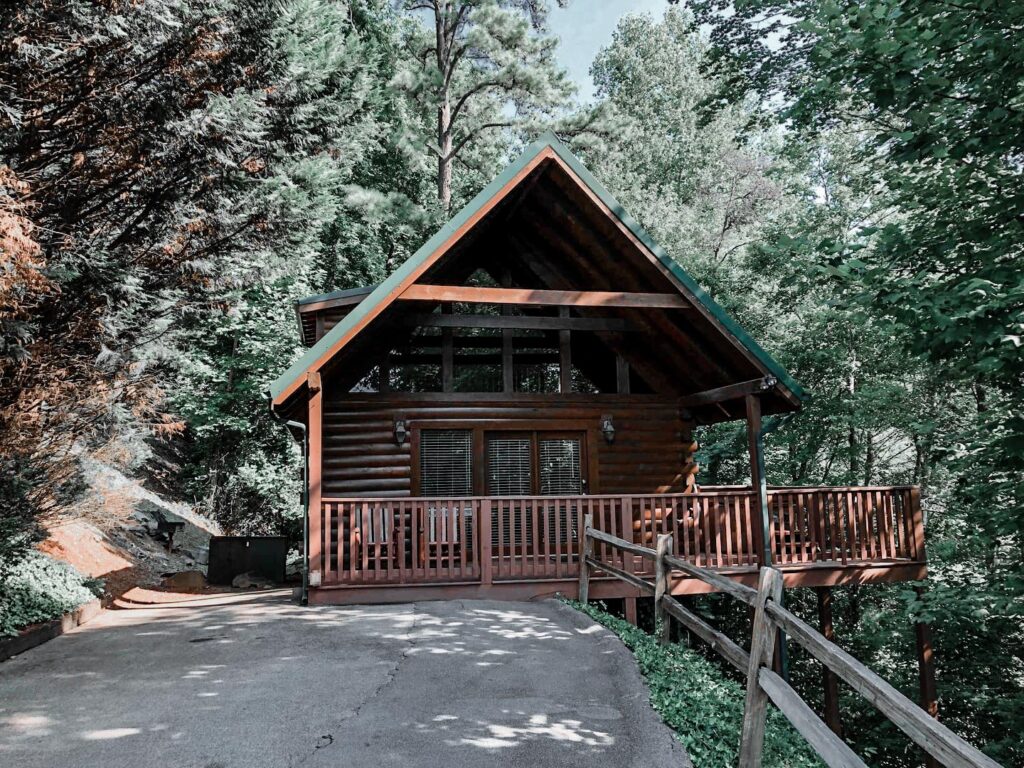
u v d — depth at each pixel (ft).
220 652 23.29
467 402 39.96
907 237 29.14
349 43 70.90
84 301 31.91
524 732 16.30
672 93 154.30
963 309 23.04
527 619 27.25
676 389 43.11
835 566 35.81
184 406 63.26
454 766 14.56
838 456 70.90
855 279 26.14
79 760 14.90
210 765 14.57
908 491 37.78
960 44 24.49
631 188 100.53
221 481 70.49
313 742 15.70
